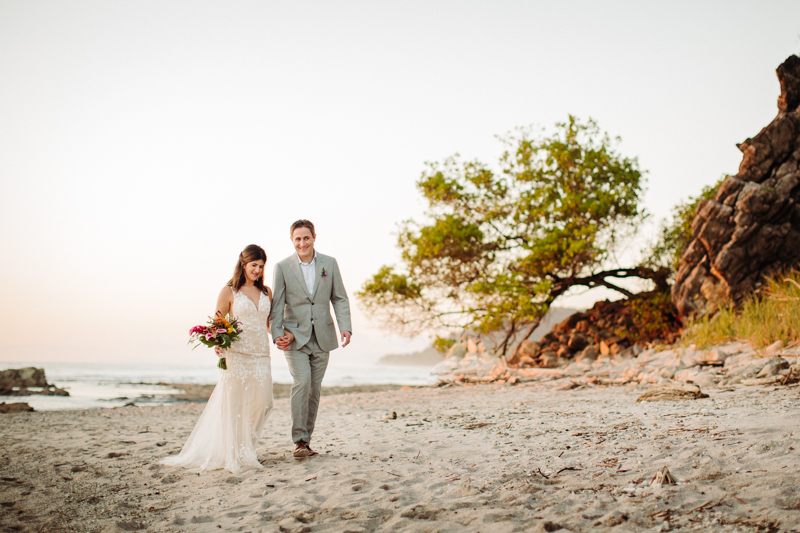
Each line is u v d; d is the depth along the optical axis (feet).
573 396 27.89
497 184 57.52
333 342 16.26
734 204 41.32
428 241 53.01
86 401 53.52
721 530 7.68
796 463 10.04
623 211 51.47
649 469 11.07
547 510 9.25
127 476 14.16
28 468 15.40
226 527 9.82
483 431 17.94
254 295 15.44
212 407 15.25
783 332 31.48
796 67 42.63
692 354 35.63
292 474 13.48
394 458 14.66
